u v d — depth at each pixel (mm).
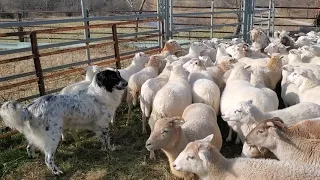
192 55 3609
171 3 4320
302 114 1975
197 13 4621
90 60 3375
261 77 2740
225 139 2404
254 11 5676
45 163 2164
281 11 12555
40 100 2047
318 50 3629
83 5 3195
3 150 2350
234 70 2668
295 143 1665
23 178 2031
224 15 10766
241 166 1506
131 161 2170
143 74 2719
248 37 5590
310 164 1498
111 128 2654
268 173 1438
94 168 2104
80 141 2449
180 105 2242
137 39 3996
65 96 2145
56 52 2910
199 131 1918
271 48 3912
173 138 1805
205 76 2688
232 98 2293
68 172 2078
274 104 2324
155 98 2256
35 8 11117
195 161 1568
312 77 2488
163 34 4391
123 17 3637
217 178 1545
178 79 2508
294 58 3326
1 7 10797
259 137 1728
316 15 8070
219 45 4102
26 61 5082
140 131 2588
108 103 2275
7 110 1945
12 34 2541
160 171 2045
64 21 2977
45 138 2018
